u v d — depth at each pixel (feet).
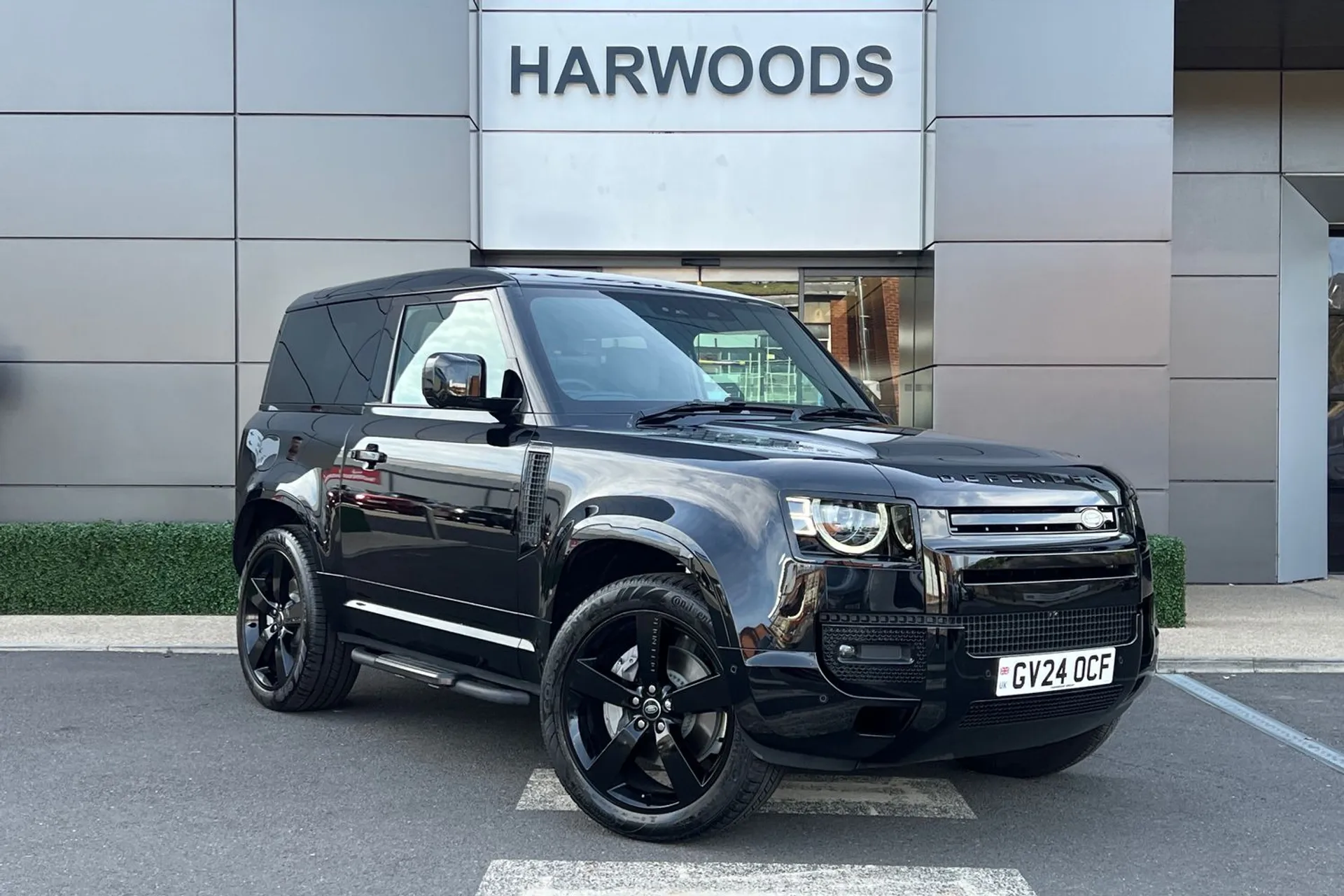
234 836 13.19
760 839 13.23
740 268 34.24
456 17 31.91
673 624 12.51
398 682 21.94
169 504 31.73
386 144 31.89
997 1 31.30
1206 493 37.14
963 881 12.01
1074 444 31.24
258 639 19.71
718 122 33.60
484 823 13.70
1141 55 31.14
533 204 33.60
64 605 28.78
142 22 31.63
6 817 13.80
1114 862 12.68
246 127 31.71
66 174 31.58
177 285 31.65
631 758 13.15
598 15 33.55
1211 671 24.03
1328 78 37.11
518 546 14.26
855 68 33.50
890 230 33.50
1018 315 31.30
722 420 14.97
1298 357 37.35
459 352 16.21
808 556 11.73
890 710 11.83
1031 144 31.27
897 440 13.84
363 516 16.99
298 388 19.53
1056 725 12.68
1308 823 14.08
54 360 31.60
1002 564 12.00
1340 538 38.75
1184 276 37.22
